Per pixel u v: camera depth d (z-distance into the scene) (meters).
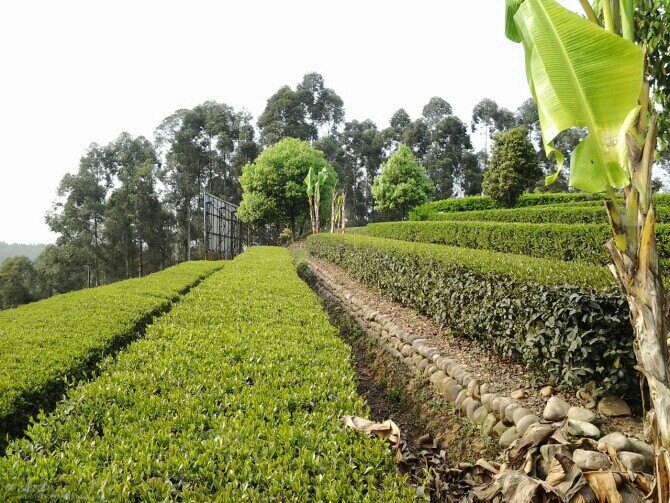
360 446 2.37
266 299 6.87
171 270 13.49
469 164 58.56
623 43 1.92
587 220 11.56
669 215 9.20
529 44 2.22
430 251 7.17
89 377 4.42
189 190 51.06
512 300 4.50
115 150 50.75
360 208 59.12
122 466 2.13
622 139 1.91
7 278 40.47
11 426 3.34
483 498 2.80
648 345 1.90
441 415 4.71
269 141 53.09
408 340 6.14
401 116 68.69
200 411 2.74
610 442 2.98
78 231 45.12
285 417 2.69
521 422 3.57
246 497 1.89
